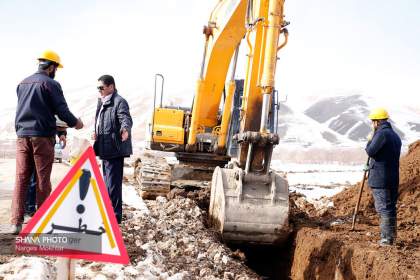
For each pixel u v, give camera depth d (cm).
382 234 657
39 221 267
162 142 1080
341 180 2081
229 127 1038
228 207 709
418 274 509
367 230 764
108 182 605
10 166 1814
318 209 984
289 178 2111
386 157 652
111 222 279
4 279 367
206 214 863
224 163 1090
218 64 970
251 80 716
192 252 609
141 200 970
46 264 411
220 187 738
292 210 944
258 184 732
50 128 521
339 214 951
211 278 521
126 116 586
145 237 604
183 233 682
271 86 662
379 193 659
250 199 718
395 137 658
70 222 273
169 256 581
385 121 668
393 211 657
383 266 551
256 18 706
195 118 1028
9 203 829
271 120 953
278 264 778
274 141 681
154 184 1013
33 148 512
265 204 717
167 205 888
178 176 1051
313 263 686
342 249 641
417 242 699
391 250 607
